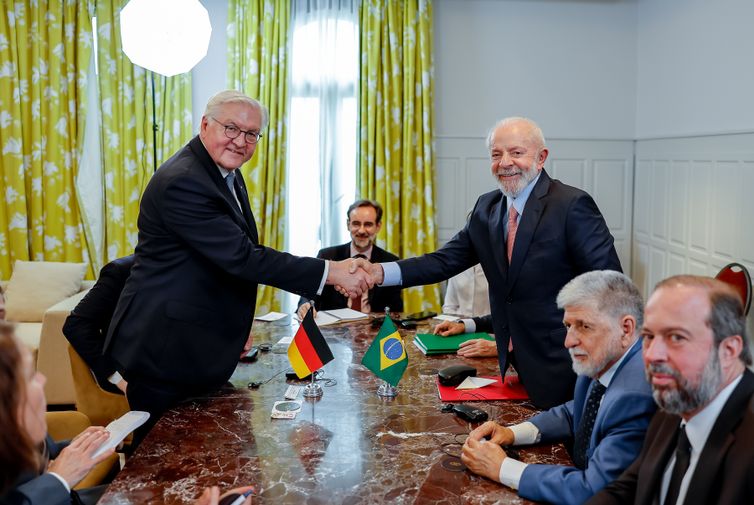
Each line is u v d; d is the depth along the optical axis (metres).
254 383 2.52
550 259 2.41
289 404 2.33
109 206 5.63
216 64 5.75
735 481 1.37
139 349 2.38
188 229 2.39
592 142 6.09
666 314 1.49
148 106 5.62
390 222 5.85
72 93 5.55
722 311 1.47
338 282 2.73
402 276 2.85
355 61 5.79
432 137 5.86
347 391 2.47
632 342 1.85
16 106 5.50
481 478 1.82
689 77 5.20
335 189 5.94
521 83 5.98
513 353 2.49
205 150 2.49
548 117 6.03
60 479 1.74
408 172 5.80
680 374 1.47
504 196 2.63
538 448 2.02
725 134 4.73
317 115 5.87
